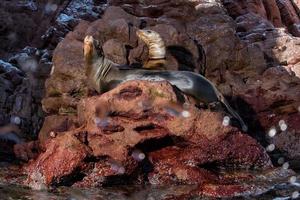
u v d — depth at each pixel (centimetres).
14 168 959
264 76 1225
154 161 855
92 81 1016
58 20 1677
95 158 826
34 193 758
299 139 1125
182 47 1180
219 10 1329
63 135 843
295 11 2141
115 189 788
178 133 845
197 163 852
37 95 1331
